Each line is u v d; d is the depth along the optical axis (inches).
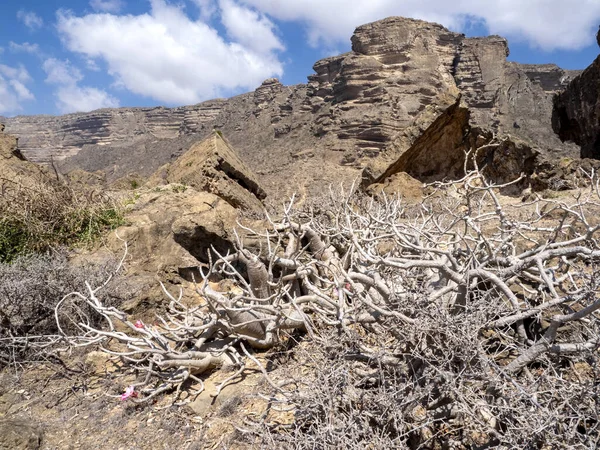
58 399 146.5
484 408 96.0
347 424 97.6
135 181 457.4
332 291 175.3
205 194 273.0
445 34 3644.2
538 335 131.7
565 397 91.4
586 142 762.2
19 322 169.8
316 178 2551.7
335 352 118.1
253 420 123.2
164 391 142.6
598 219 225.6
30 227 242.1
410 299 110.7
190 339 155.6
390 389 103.8
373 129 2982.3
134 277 213.9
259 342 153.3
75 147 6958.7
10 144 343.3
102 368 160.7
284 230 222.7
